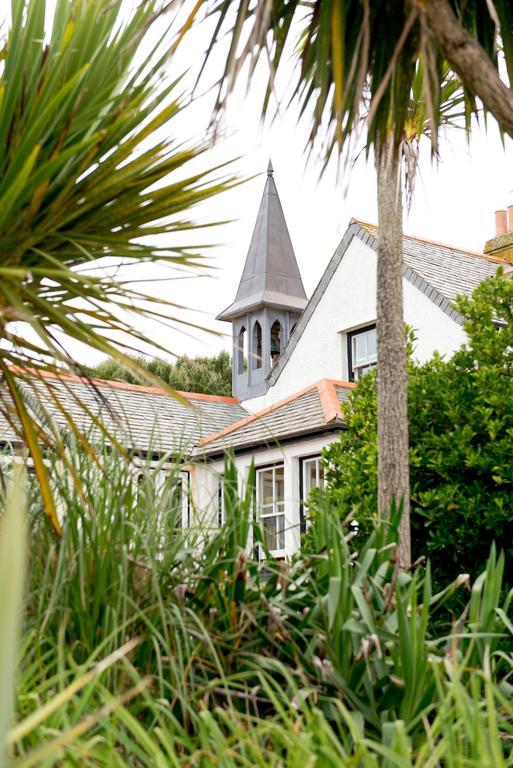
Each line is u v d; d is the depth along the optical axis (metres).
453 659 1.60
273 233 23.28
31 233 2.08
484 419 4.93
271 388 13.25
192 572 2.25
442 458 4.91
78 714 1.40
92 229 2.32
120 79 2.20
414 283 10.77
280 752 1.45
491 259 13.39
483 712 1.65
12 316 2.04
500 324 7.86
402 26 2.80
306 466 9.83
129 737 1.72
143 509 2.25
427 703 1.80
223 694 1.97
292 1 2.81
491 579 2.06
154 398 10.80
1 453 2.58
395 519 2.33
